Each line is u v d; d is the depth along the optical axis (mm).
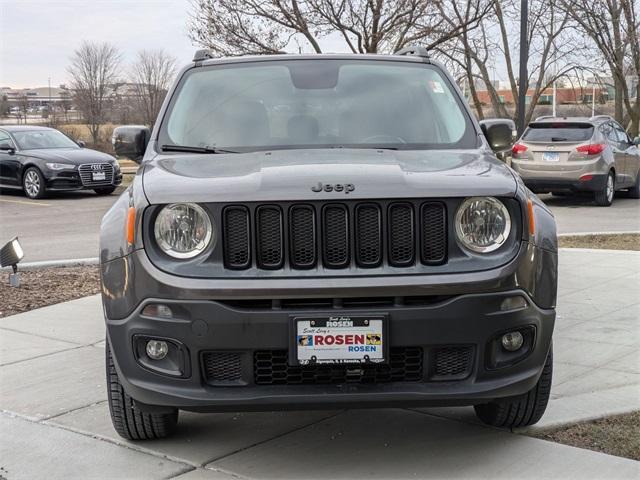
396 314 3488
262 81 5000
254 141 4582
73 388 5062
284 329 3473
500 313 3570
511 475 3725
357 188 3564
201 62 5250
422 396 3525
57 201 18203
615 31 24000
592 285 7945
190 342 3502
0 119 45375
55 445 4160
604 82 27453
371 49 16047
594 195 16016
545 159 15859
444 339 3525
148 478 3742
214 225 3543
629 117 26484
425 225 3594
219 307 3465
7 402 4816
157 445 4145
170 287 3490
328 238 3562
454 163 4055
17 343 6137
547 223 3896
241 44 16453
